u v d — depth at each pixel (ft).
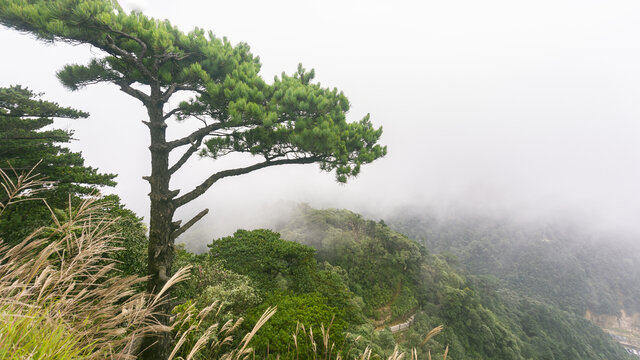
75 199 33.09
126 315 5.99
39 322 5.05
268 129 19.92
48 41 15.61
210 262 45.03
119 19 16.83
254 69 21.22
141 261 31.07
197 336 13.47
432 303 222.28
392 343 107.14
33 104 39.45
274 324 25.59
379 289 201.46
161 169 17.52
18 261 5.57
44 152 42.14
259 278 52.75
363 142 22.20
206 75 18.43
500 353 222.07
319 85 22.67
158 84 18.35
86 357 5.08
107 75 19.49
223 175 19.70
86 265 6.18
